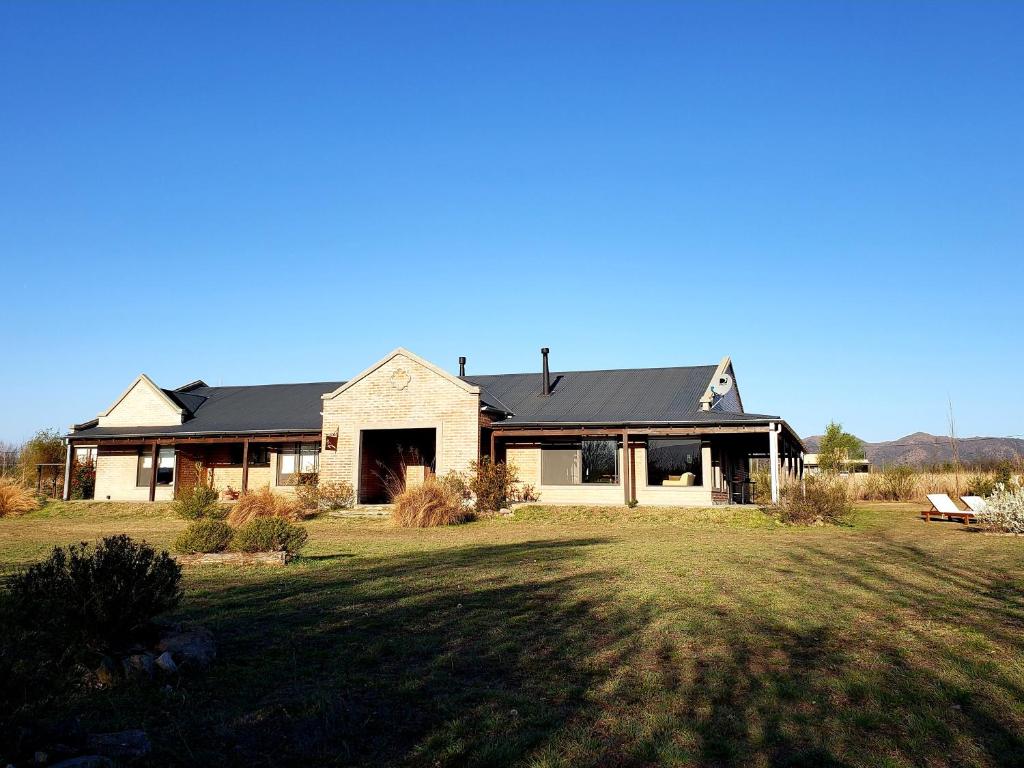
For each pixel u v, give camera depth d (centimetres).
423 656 711
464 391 2619
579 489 2639
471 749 497
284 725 541
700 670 661
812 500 2131
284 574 1200
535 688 617
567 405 2798
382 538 1847
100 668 616
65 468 3297
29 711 455
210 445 3216
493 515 2456
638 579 1109
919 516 2427
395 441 3034
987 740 512
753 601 941
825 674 649
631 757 487
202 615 877
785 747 502
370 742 512
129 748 484
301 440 2856
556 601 951
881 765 475
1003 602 941
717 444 2727
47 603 625
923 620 840
